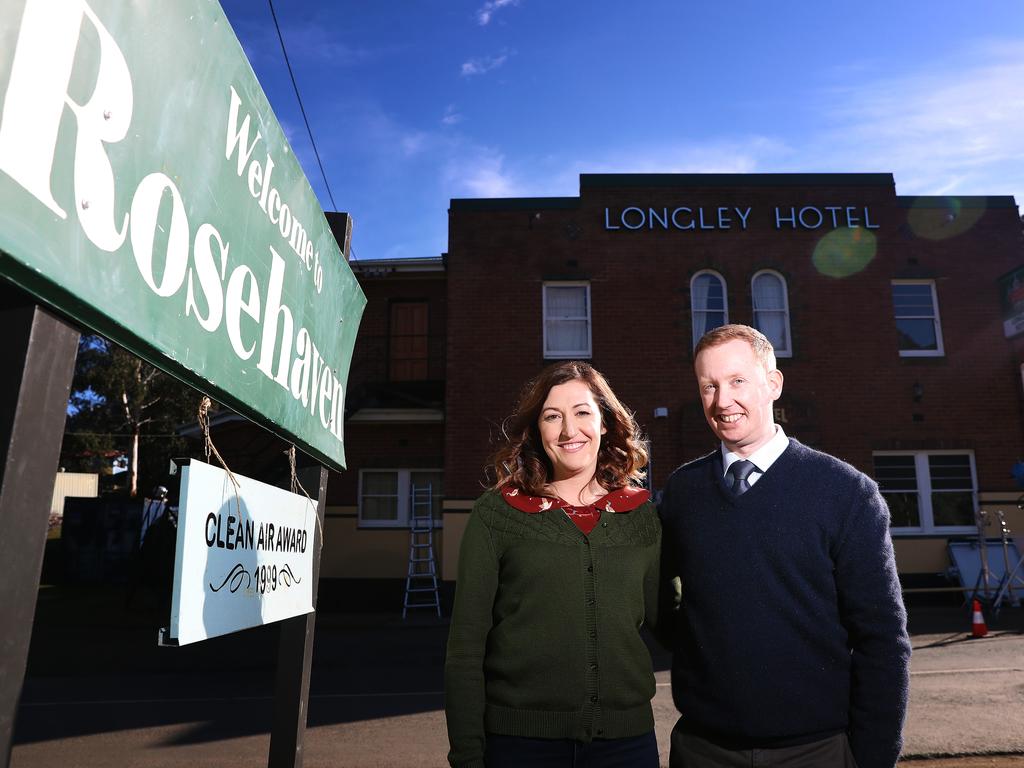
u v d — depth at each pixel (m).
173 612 1.42
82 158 1.04
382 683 7.59
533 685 1.96
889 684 1.90
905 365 14.35
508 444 2.32
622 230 14.88
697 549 2.12
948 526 13.93
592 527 2.13
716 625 2.03
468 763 1.89
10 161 0.89
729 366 2.20
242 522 1.76
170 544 13.65
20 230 0.89
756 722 1.95
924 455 14.20
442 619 12.78
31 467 0.93
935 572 13.66
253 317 1.76
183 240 1.37
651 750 2.03
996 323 14.57
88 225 1.05
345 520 14.83
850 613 1.99
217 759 5.05
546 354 14.53
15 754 5.20
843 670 2.01
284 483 2.23
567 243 14.85
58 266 0.96
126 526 20.56
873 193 15.01
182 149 1.37
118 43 1.14
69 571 20.17
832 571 2.03
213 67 1.49
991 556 13.48
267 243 1.86
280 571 2.03
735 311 14.57
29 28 0.93
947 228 14.92
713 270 14.77
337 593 14.51
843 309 14.55
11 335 0.94
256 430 14.84
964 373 14.39
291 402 2.07
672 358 14.39
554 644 1.98
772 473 2.11
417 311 16.47
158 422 31.78
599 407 2.39
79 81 1.04
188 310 1.40
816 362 14.34
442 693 7.07
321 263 2.38
